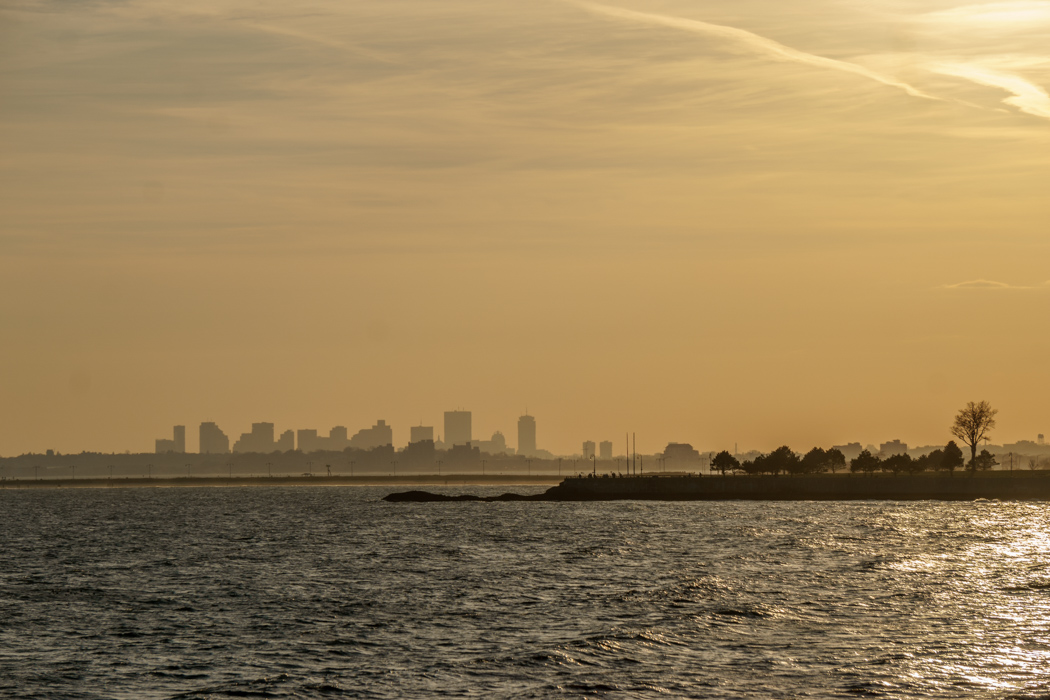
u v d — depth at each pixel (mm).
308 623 111750
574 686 80812
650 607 117812
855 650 92312
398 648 97312
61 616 118750
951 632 100438
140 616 118188
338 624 110750
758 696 77250
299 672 88125
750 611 112938
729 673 84250
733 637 98625
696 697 77188
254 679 85875
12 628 110875
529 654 92188
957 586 133500
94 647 100250
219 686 83625
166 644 101250
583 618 111938
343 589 139500
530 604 122812
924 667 85438
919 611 112750
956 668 85000
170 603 128125
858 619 107938
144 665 91938
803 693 77938
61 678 87250
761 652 91875
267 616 116750
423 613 117125
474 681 83312
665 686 80500
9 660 94375
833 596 124688
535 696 78125
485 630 105938
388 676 85812
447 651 95312
